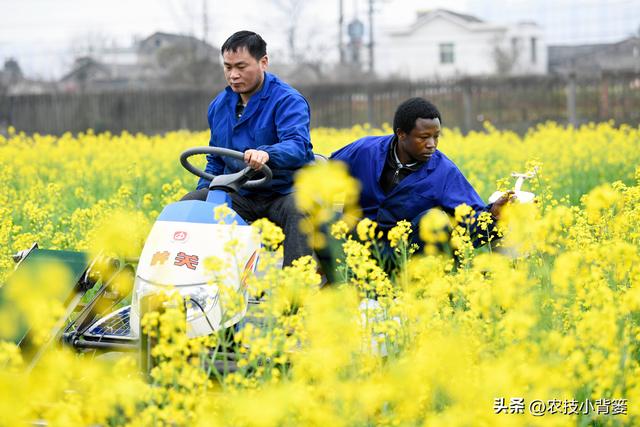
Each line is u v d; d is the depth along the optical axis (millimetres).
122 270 9859
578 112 44438
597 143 30094
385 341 7754
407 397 6707
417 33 85750
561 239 8859
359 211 11508
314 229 10336
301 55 71750
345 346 7199
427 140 10875
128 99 49031
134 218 11164
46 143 33812
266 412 6184
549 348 6812
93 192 21234
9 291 8562
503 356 7043
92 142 33688
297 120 10508
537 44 86312
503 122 45219
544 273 8289
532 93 44844
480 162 25062
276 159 9883
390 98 46625
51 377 6836
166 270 8422
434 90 45938
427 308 7754
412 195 11133
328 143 30141
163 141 34594
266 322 7625
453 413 6422
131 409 6559
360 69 73312
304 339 7754
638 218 10539
